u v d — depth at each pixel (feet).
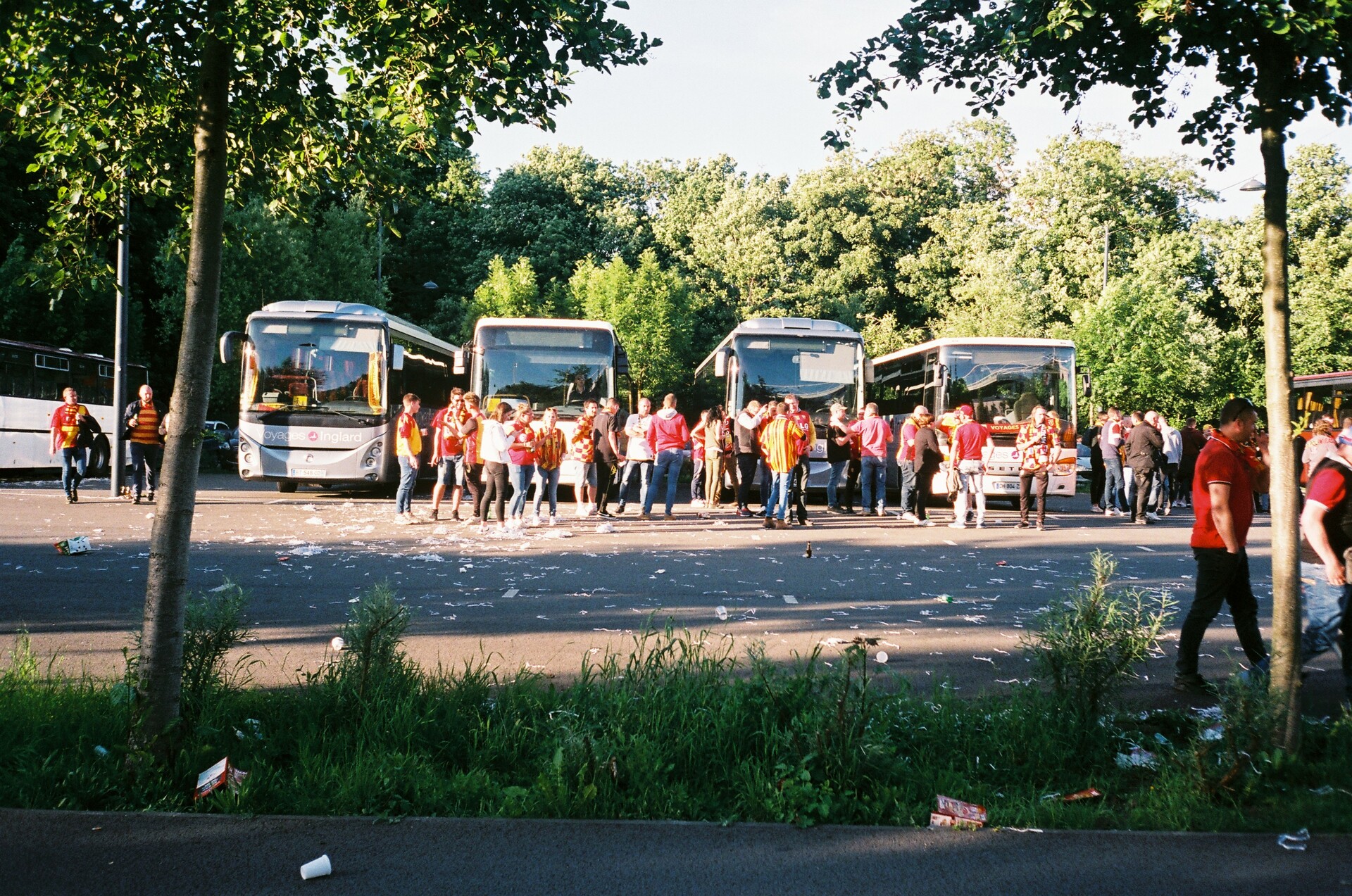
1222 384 167.32
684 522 64.64
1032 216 191.72
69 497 68.08
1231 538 23.61
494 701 19.76
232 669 23.53
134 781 16.10
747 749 17.34
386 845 14.38
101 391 110.01
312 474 75.05
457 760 17.69
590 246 205.67
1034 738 17.97
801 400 82.02
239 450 75.20
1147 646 19.19
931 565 45.57
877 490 73.77
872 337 194.49
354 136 21.39
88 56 17.61
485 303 168.25
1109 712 19.34
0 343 91.09
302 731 18.06
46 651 25.68
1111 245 180.04
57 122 19.33
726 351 83.51
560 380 77.92
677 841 14.64
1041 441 64.34
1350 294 178.40
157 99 19.77
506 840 14.58
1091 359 140.46
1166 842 14.69
